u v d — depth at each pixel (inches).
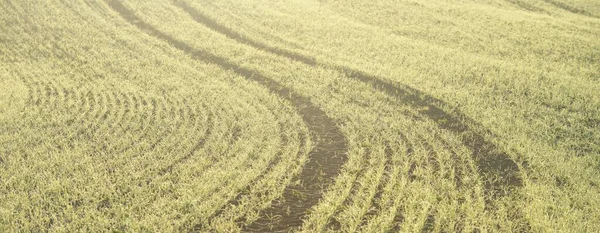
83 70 829.2
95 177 442.0
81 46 954.7
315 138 564.1
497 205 402.3
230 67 843.4
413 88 731.4
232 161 482.3
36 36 1010.7
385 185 441.1
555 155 500.7
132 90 725.3
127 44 965.8
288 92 729.0
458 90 722.2
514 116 624.7
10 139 545.0
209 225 377.7
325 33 1027.9
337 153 520.4
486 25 1100.5
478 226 370.6
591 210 392.8
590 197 410.3
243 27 1063.0
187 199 405.4
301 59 882.8
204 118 605.6
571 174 458.3
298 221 386.0
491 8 1277.1
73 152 503.5
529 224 376.2
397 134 564.4
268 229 374.6
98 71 818.2
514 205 405.1
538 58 892.0
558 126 591.2
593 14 1262.3
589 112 638.5
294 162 485.1
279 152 517.0
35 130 572.4
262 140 546.0
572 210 389.4
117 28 1053.2
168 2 1232.2
